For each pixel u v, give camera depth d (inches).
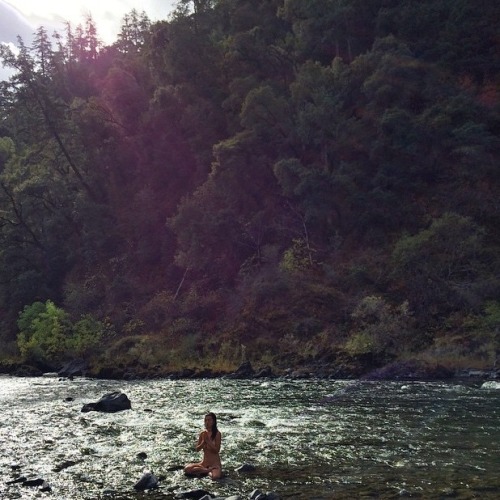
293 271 1449.3
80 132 2193.7
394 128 1562.5
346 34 2057.1
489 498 321.1
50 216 2094.0
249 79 1905.8
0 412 665.6
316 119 1601.9
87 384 1018.1
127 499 333.4
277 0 2346.2
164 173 2069.4
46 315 1513.3
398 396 737.6
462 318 1172.5
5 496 339.9
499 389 788.0
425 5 1959.9
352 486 350.0
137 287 1798.7
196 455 439.2
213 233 1630.2
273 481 365.1
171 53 2128.4
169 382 1024.9
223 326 1400.1
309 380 977.5
